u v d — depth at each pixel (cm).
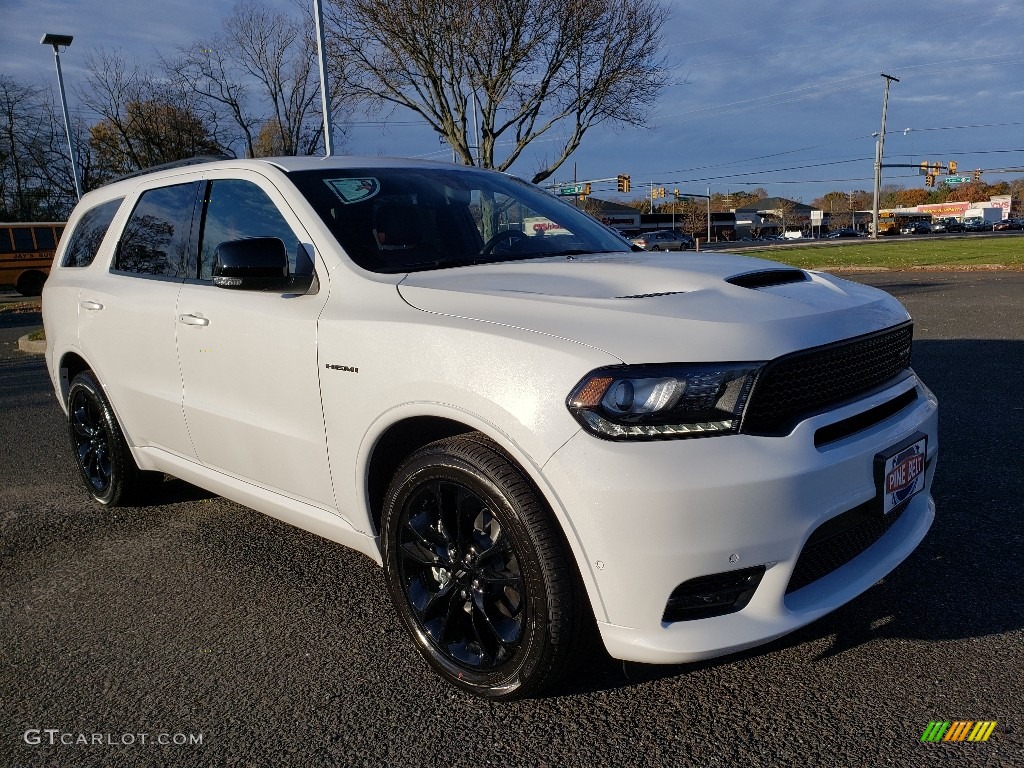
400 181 350
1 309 2377
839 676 255
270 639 297
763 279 272
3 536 417
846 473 228
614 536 211
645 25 2264
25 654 295
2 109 3947
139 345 379
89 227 457
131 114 3312
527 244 346
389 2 2214
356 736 238
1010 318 1057
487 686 245
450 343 243
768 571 220
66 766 230
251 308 314
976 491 406
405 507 261
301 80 2895
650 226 10156
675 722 237
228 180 356
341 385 275
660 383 212
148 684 271
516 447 225
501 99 2236
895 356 270
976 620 284
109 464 445
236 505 450
